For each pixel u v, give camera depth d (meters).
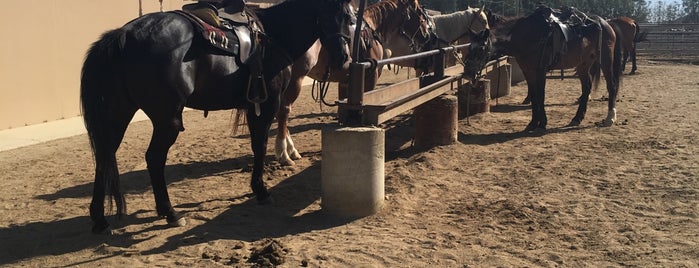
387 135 8.99
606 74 9.55
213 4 5.12
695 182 6.03
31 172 6.91
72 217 5.03
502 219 4.98
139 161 7.44
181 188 6.00
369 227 4.78
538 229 4.74
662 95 13.37
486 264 3.99
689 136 8.46
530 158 7.28
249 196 5.71
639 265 3.95
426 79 8.32
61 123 11.23
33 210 5.26
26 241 4.42
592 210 5.20
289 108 6.84
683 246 4.29
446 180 6.29
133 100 4.29
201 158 7.49
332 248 4.27
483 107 10.68
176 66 4.27
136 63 4.14
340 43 5.29
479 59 8.93
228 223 4.87
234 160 7.34
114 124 4.34
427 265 3.97
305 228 4.78
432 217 5.07
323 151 5.05
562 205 5.36
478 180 6.30
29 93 10.93
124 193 5.80
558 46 8.97
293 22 5.44
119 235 4.53
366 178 5.00
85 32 12.36
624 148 7.74
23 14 10.68
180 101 4.36
